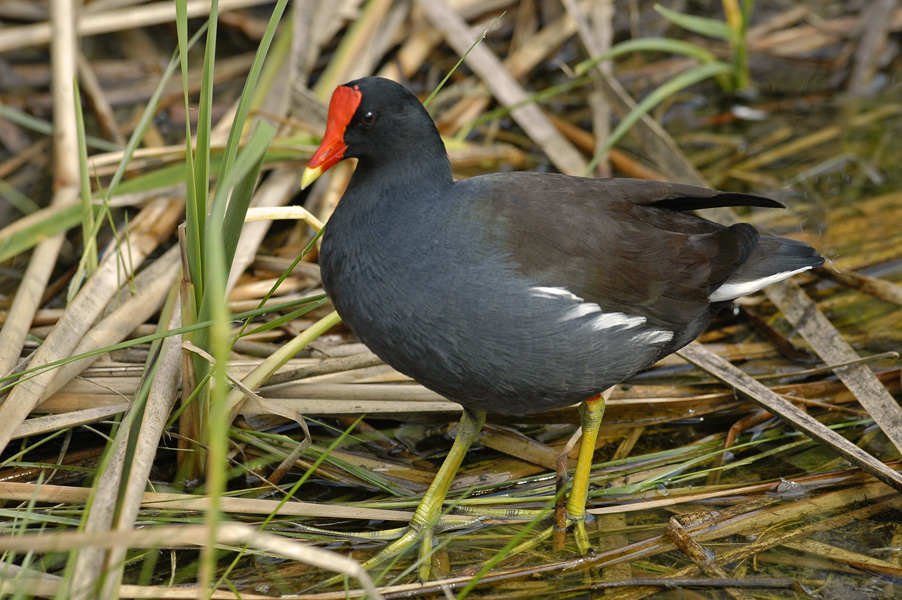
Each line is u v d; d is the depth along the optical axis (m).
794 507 6.71
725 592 6.03
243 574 6.21
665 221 6.72
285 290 8.93
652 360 6.68
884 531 6.52
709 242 6.56
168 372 6.66
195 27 12.30
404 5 11.77
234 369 7.55
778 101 11.79
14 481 6.86
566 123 11.18
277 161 9.95
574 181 6.62
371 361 7.82
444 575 6.29
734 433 7.50
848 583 6.10
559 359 6.04
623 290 6.22
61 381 7.05
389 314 5.94
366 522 6.77
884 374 7.82
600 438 7.72
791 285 8.54
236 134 5.94
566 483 7.05
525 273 5.89
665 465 7.28
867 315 8.77
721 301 6.89
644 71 12.17
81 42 11.97
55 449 7.22
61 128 9.51
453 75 12.03
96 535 4.27
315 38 11.16
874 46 11.96
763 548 6.39
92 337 7.46
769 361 8.42
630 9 12.81
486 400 6.30
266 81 10.56
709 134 11.36
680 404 7.79
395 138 6.07
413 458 7.49
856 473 7.00
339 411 7.38
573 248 6.10
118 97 11.30
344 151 6.15
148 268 8.48
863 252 9.39
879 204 10.05
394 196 6.07
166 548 6.31
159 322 7.62
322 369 7.72
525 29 12.34
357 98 6.03
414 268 5.87
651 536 6.61
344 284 6.09
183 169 9.26
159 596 5.65
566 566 6.29
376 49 11.41
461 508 6.85
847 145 11.03
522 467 7.36
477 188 6.18
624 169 10.60
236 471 7.06
